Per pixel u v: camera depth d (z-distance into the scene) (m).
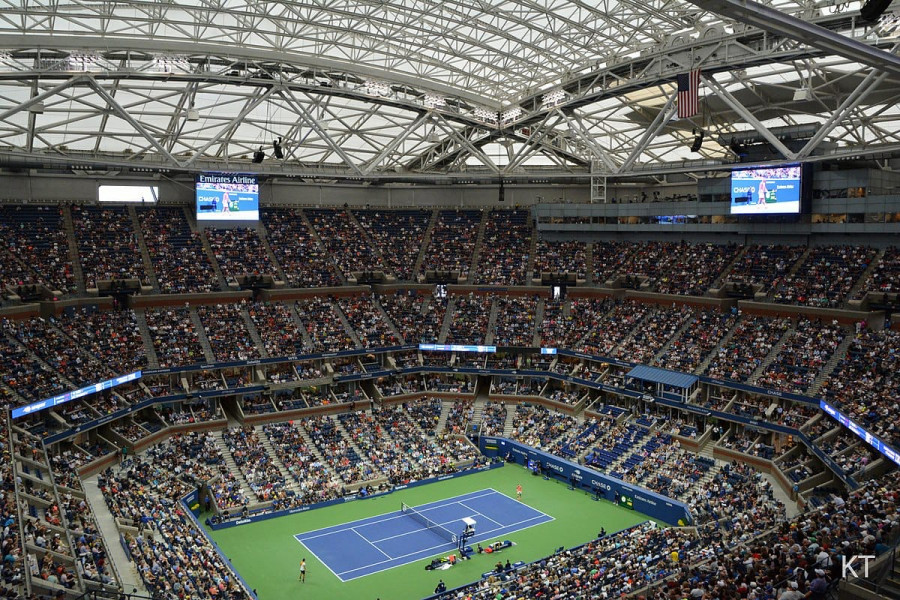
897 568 27.17
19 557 40.75
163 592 43.94
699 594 31.83
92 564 44.97
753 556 36.81
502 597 46.94
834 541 35.75
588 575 48.94
